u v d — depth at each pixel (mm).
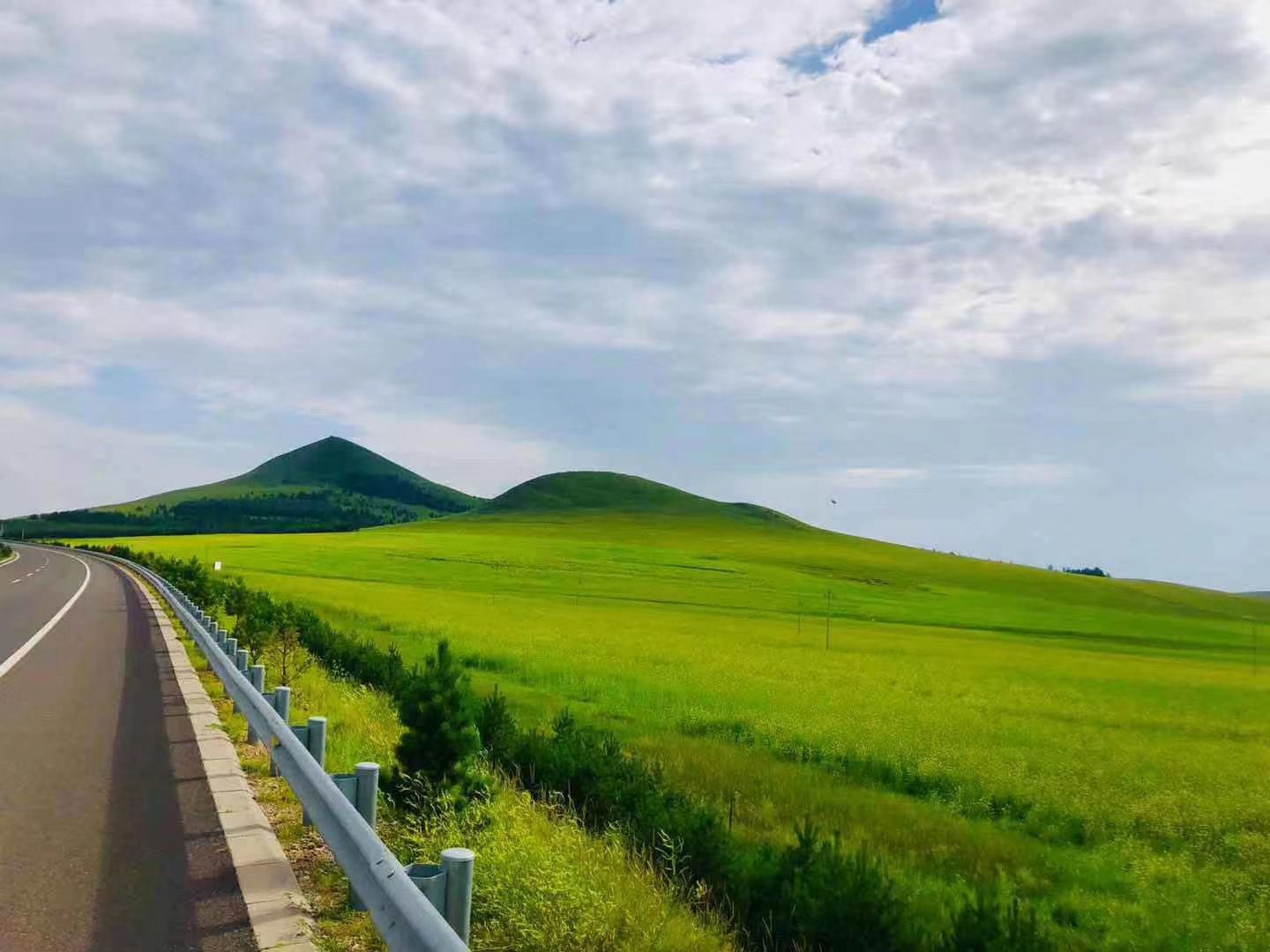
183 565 38375
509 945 4852
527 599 64375
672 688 22875
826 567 124562
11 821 6488
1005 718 22641
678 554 124875
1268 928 8359
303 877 5477
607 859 6434
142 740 9391
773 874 6941
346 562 90625
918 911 7730
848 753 16062
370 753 9133
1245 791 15148
